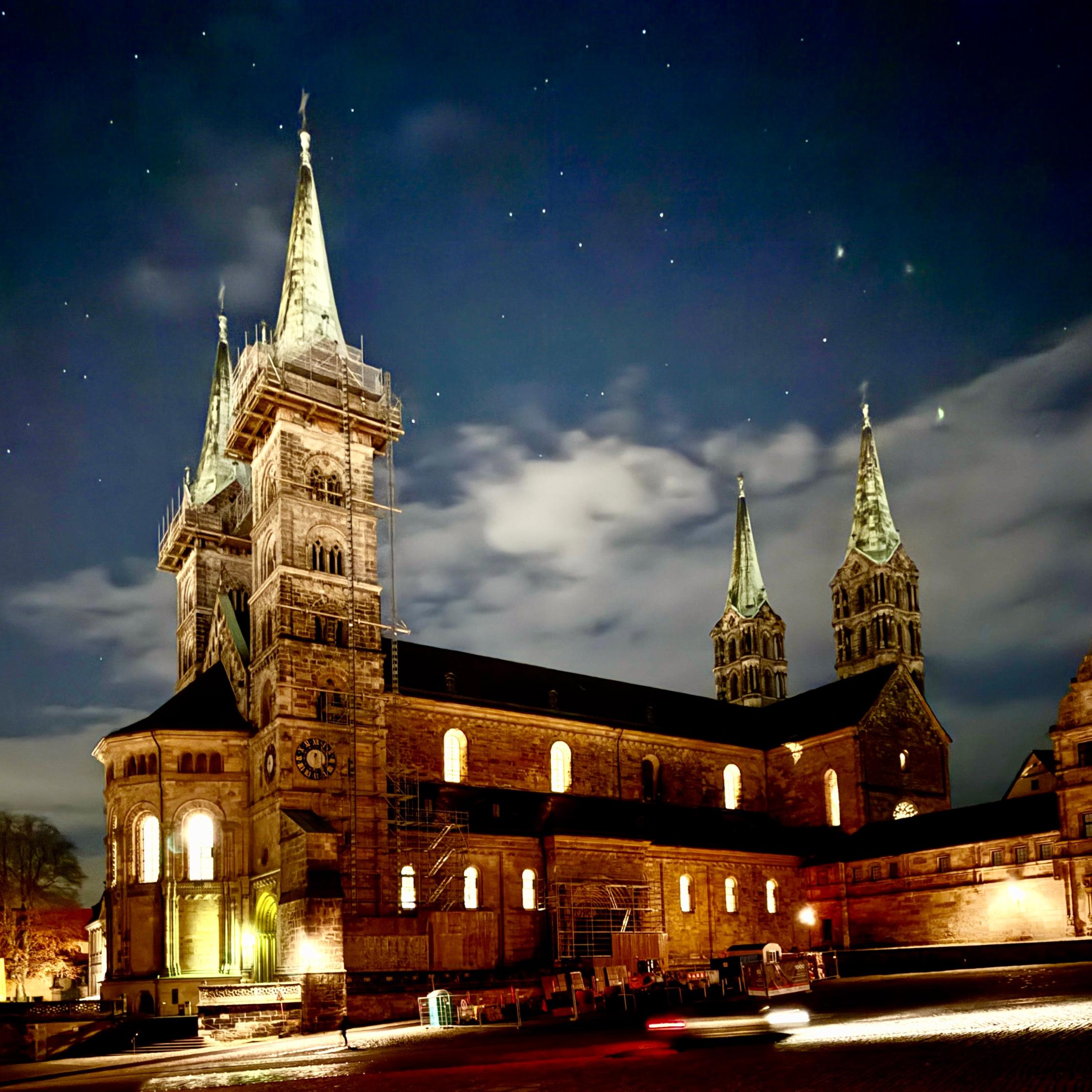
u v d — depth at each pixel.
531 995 56.38
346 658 79.50
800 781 105.25
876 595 125.62
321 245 92.81
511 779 91.06
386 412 86.94
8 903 110.81
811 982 53.72
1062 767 76.62
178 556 103.88
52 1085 41.94
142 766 79.19
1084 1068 22.91
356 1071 35.12
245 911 77.12
